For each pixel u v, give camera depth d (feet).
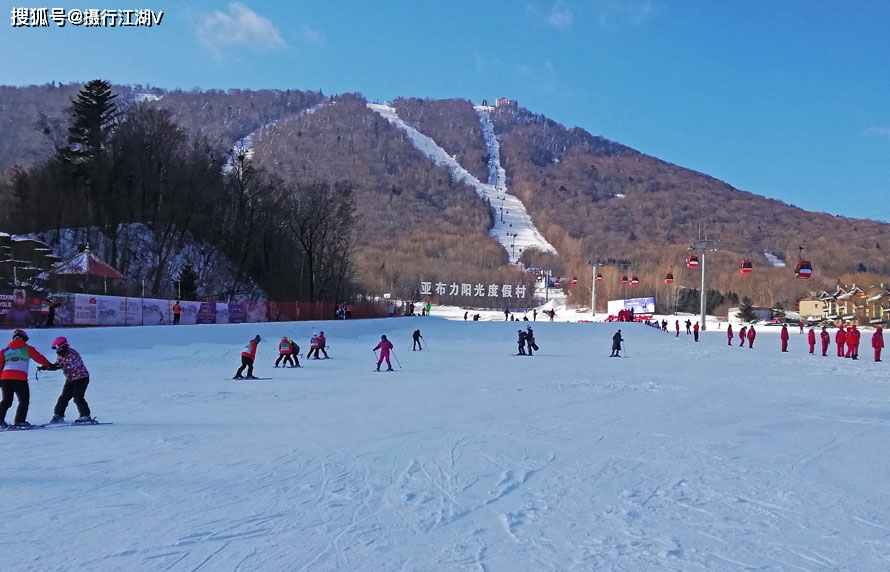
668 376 86.84
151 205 227.81
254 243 250.78
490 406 55.06
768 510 26.04
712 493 28.53
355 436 40.42
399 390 65.92
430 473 31.30
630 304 349.20
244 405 54.03
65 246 204.64
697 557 20.71
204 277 223.10
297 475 30.35
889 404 60.64
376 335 162.91
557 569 19.52
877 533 23.30
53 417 43.78
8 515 23.68
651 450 37.78
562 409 54.13
